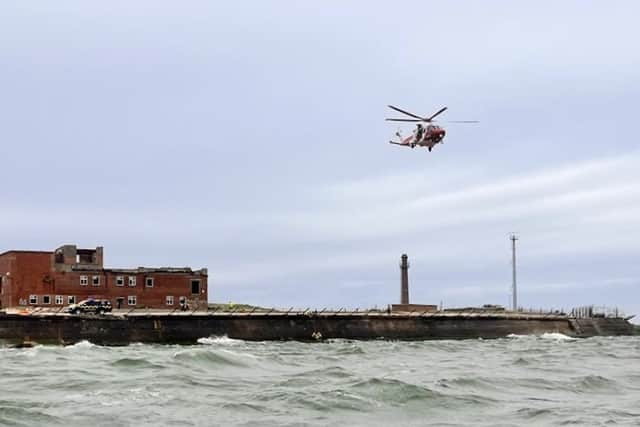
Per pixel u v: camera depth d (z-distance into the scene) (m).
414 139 110.62
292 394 41.62
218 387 45.75
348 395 41.34
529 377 53.47
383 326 112.81
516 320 125.94
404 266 149.12
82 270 121.62
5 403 38.91
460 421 36.47
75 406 38.44
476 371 57.62
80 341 92.06
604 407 40.47
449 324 118.56
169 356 63.78
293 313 107.94
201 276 128.25
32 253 119.44
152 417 35.91
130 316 95.69
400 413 38.09
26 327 90.06
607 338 127.44
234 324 102.19
